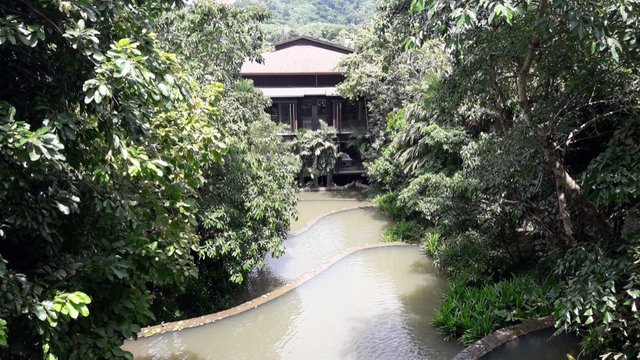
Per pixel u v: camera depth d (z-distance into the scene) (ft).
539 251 28.78
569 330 20.80
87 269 10.99
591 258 17.10
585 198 18.57
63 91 10.76
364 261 36.96
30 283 9.30
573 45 17.89
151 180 14.85
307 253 43.21
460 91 20.81
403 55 56.18
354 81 62.13
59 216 11.84
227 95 34.50
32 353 10.13
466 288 27.99
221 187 29.48
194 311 29.73
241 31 35.88
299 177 73.10
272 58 78.74
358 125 76.38
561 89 22.07
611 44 13.79
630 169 15.10
